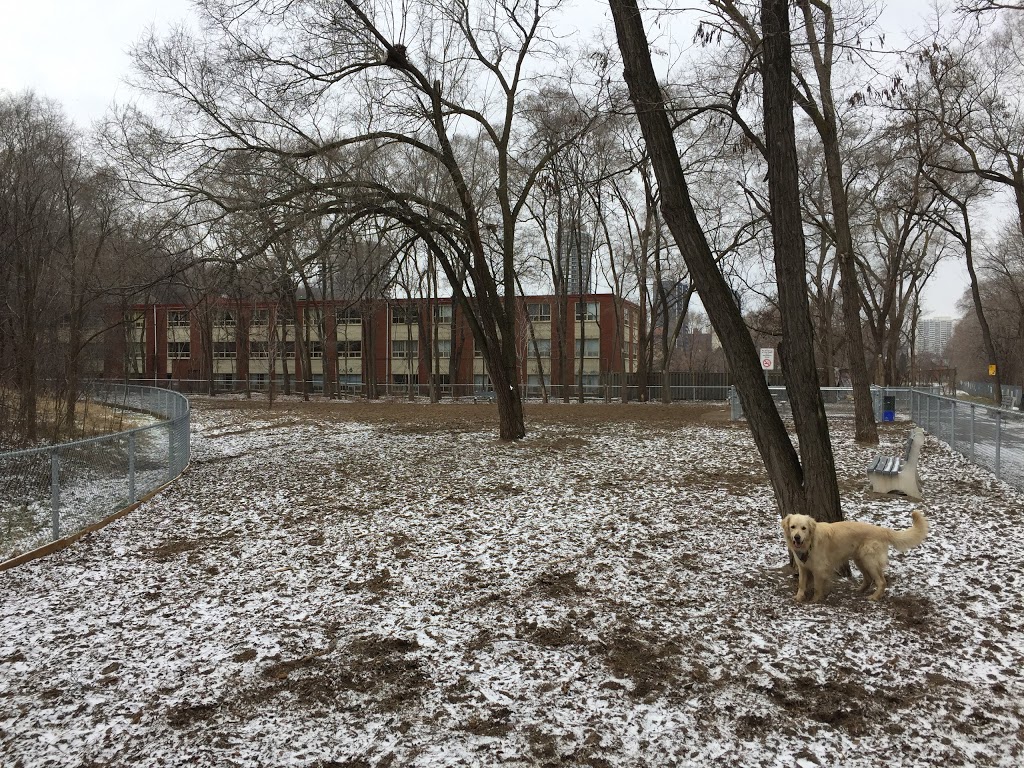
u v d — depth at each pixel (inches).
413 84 589.9
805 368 241.0
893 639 189.6
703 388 1713.8
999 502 364.2
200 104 500.4
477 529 331.6
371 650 193.6
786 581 242.2
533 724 151.6
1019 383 2153.1
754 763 134.4
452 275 663.1
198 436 806.5
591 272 1631.4
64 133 707.4
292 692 169.6
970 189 864.9
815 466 239.9
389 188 585.9
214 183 501.0
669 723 150.4
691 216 253.0
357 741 146.3
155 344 2262.6
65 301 699.4
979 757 133.6
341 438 749.3
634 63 253.4
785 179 238.2
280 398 1743.4
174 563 287.4
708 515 348.8
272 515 373.1
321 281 617.9
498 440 693.9
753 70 313.6
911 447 383.2
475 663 183.3
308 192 497.4
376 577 261.9
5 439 584.1
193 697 168.1
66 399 701.9
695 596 231.0
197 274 540.1
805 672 171.9
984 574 242.1
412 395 1713.8
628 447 630.5
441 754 140.4
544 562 275.1
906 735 142.4
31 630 214.4
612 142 637.3
